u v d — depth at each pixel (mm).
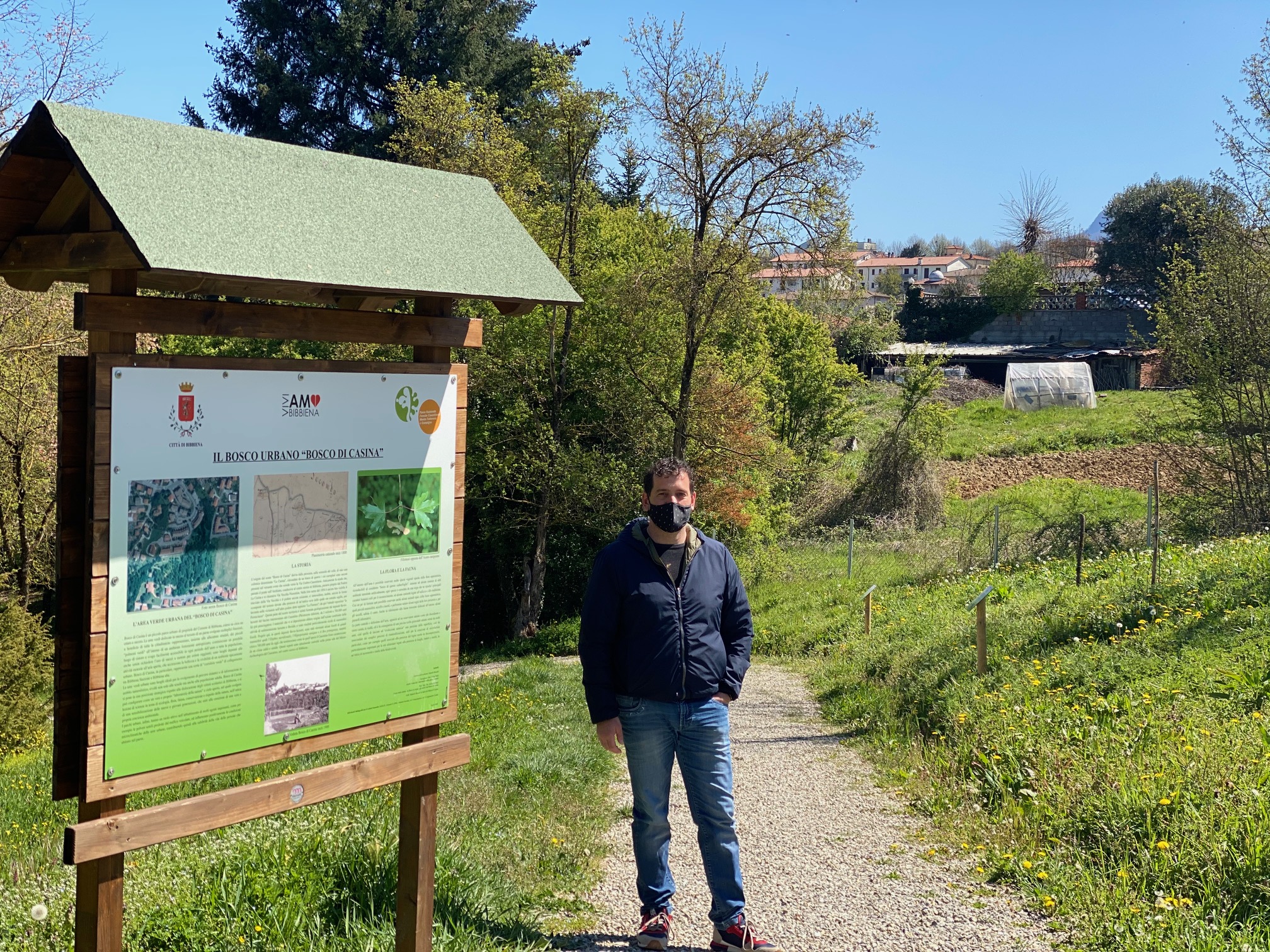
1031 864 4941
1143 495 28016
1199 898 4230
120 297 2771
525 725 9328
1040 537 21375
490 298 3439
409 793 3602
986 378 58688
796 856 5672
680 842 6055
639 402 23812
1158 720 6426
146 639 2826
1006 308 68562
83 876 2795
